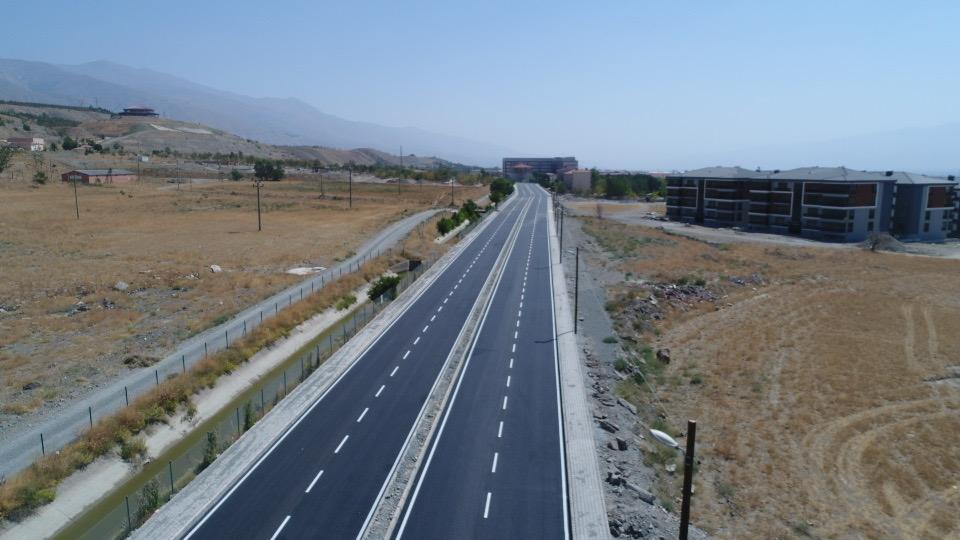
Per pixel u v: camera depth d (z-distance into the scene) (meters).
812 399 39.31
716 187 131.00
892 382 42.00
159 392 34.62
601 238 104.00
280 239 92.62
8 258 71.25
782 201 117.88
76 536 24.98
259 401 38.06
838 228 105.25
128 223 106.00
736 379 42.75
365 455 30.31
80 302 54.16
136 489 28.39
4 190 139.50
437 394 37.97
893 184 109.19
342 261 76.62
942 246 102.62
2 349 42.22
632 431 33.69
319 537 23.84
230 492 26.97
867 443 33.66
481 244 99.62
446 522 24.81
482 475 28.48
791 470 30.88
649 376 43.12
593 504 26.05
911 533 26.09
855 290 67.94
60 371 38.66
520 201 185.38
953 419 36.53
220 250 81.75
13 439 30.19
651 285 67.69
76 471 28.12
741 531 25.72
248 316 51.16
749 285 70.19
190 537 23.78
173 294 58.16
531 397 37.47
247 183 188.50
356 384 39.53
